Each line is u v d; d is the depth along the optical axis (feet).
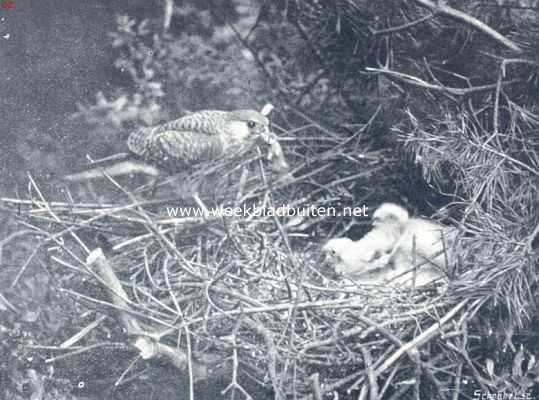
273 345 19.27
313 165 24.21
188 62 24.68
